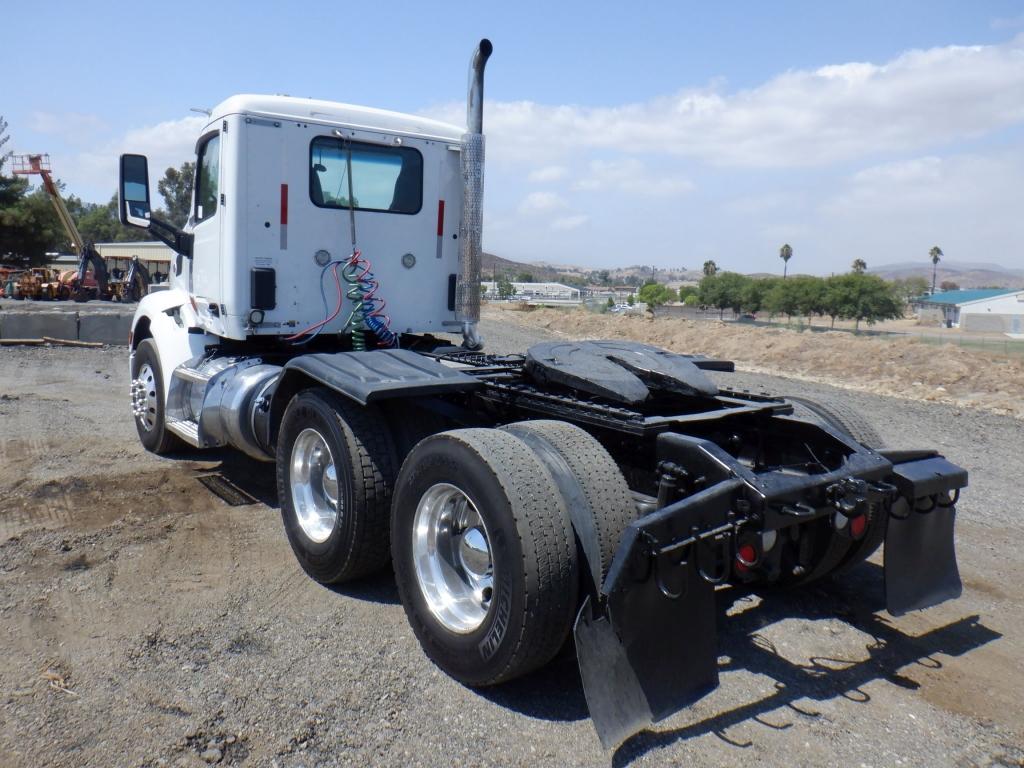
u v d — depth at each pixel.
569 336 23.62
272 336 6.05
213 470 6.79
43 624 3.88
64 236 62.56
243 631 3.89
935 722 3.25
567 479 3.30
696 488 3.35
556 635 3.14
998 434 9.02
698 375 4.29
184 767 2.82
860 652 3.87
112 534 5.17
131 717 3.12
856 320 91.25
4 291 33.75
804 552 4.07
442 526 3.66
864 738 3.12
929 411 10.45
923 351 14.40
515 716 3.22
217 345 6.40
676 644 3.01
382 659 3.66
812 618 4.24
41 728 3.03
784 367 15.46
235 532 5.30
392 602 4.31
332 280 5.96
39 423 8.41
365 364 4.36
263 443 5.36
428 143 6.27
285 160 5.70
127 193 6.25
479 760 2.92
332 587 4.47
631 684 2.89
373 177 6.06
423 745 3.00
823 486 3.33
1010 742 3.12
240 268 5.63
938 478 3.71
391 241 6.19
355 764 2.88
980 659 3.81
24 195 56.56
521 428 3.63
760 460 4.30
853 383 13.35
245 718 3.14
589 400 4.08
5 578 4.41
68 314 15.72
